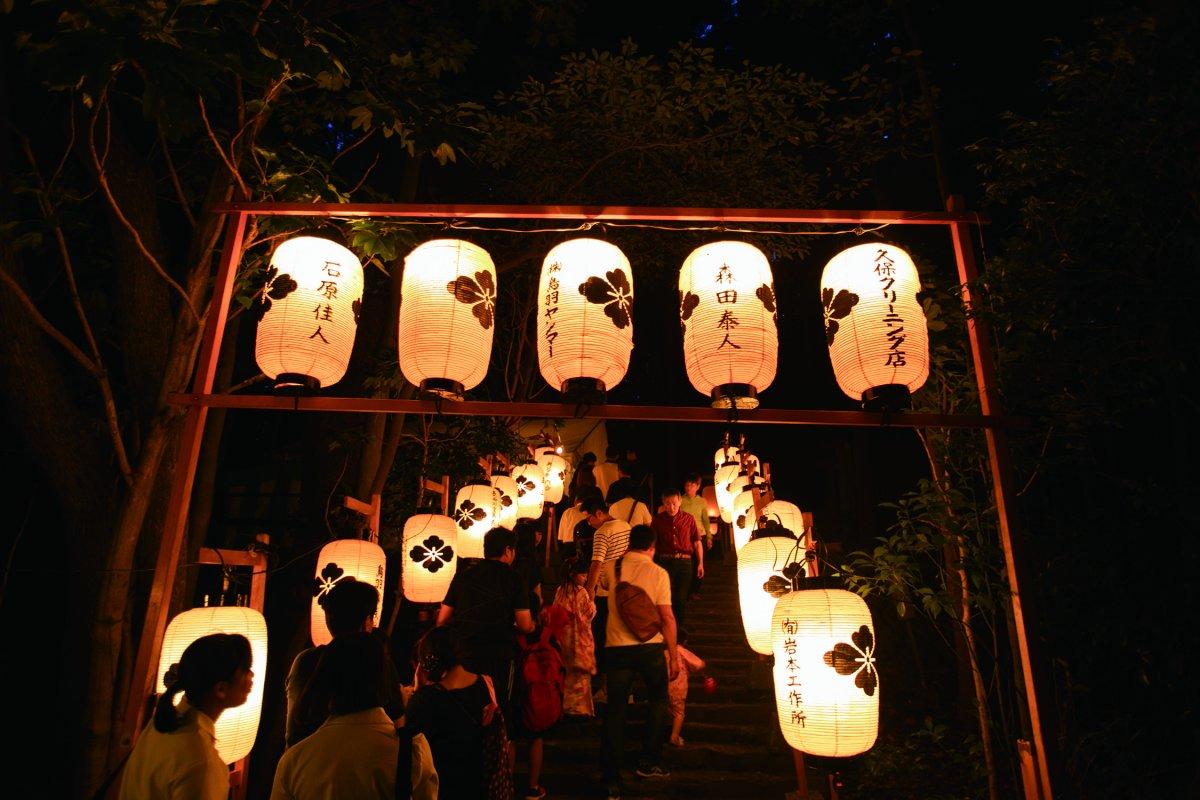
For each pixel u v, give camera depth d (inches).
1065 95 155.2
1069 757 167.9
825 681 136.1
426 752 106.1
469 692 144.2
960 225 157.1
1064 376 167.5
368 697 106.2
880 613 387.9
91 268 266.2
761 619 177.6
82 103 179.3
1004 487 138.9
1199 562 155.8
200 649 102.3
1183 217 143.7
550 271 143.3
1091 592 175.5
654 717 222.4
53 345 269.6
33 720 299.7
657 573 225.1
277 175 175.3
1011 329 161.8
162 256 198.1
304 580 247.9
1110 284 147.6
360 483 262.2
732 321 137.0
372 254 177.2
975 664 167.0
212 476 213.2
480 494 285.7
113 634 150.7
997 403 144.8
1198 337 146.0
